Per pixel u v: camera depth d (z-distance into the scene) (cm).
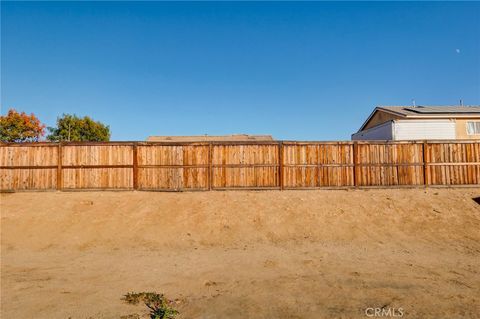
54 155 1507
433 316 540
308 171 1538
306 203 1364
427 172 1561
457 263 855
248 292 654
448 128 2206
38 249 995
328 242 1065
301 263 856
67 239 1070
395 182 1553
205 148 1529
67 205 1327
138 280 729
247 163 1530
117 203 1355
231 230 1155
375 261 872
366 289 665
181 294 648
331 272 780
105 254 950
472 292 650
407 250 981
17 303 589
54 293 643
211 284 703
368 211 1298
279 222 1212
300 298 620
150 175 1513
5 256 927
